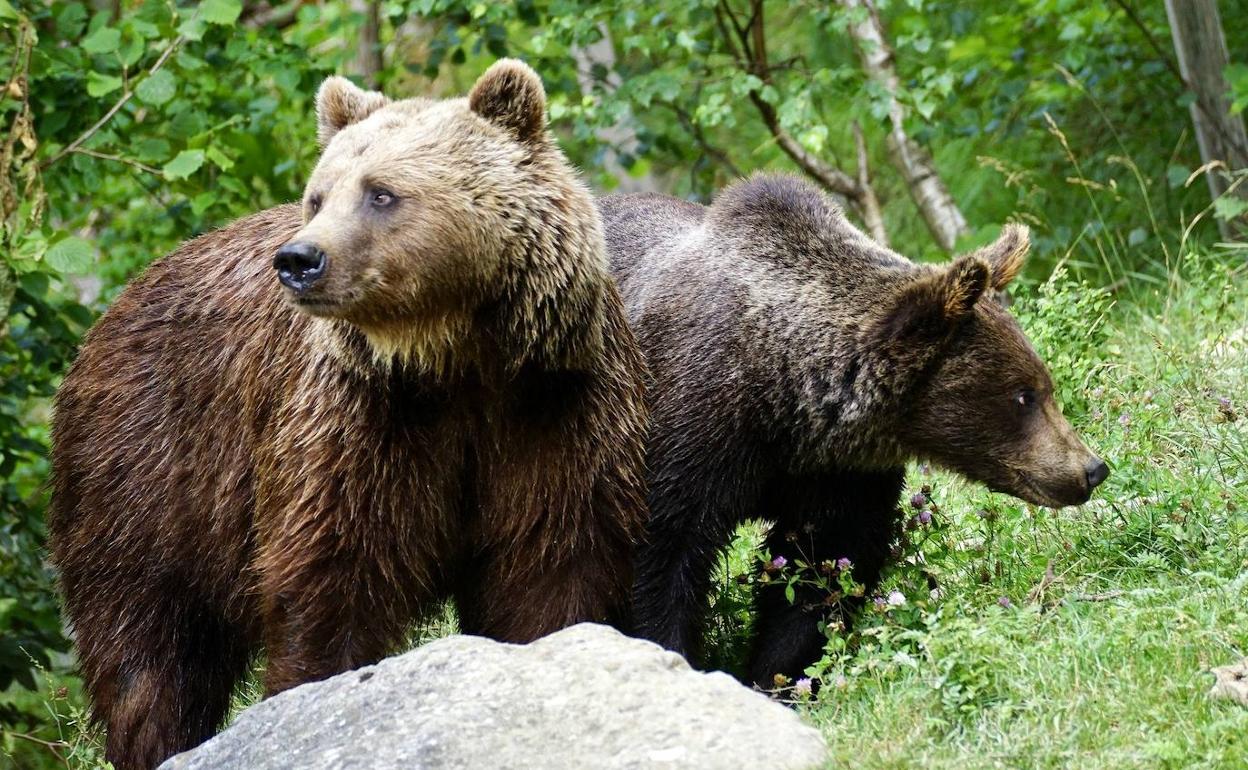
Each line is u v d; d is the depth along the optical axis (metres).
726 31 21.64
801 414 11.26
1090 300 15.05
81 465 11.62
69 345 17.89
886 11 25.27
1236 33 23.38
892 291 11.22
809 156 22.19
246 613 10.98
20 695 20.56
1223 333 15.04
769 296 11.39
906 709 9.11
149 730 11.23
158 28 17.42
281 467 10.02
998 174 24.28
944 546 11.73
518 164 9.81
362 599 9.95
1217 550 11.01
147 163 18.12
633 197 13.39
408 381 9.77
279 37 19.64
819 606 11.45
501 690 8.50
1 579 18.56
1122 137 23.67
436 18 21.48
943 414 11.16
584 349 9.98
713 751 7.99
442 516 10.16
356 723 8.62
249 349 10.64
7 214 15.55
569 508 10.11
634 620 11.15
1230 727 8.41
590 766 7.99
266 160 20.83
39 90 17.38
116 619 11.36
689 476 11.16
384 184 9.37
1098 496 11.80
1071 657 9.41
